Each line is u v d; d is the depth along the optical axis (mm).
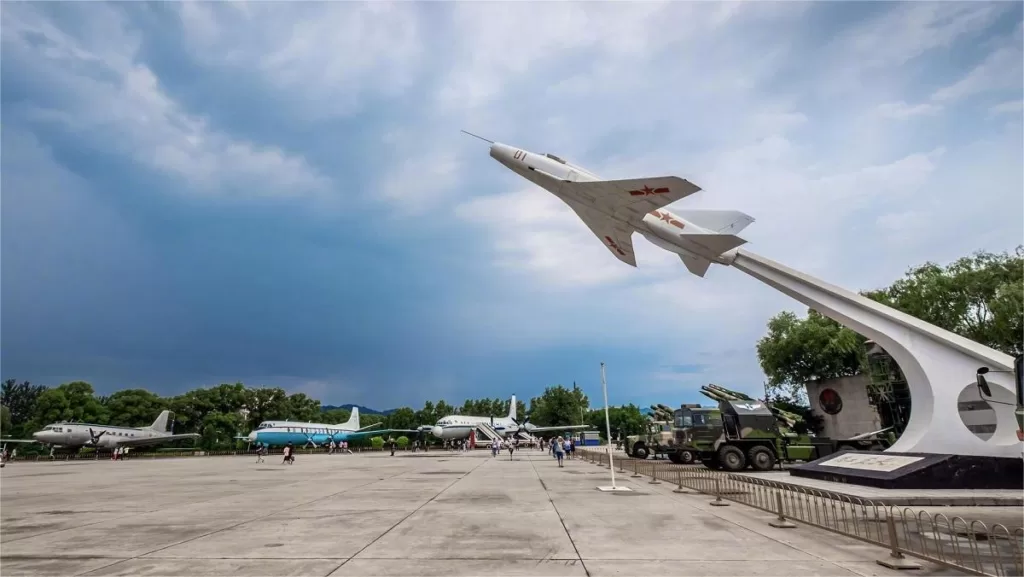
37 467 37969
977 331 31406
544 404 100438
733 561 7070
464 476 22656
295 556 7426
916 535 9070
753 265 19188
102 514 11836
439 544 8195
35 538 8930
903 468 14633
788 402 40812
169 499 14867
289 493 16234
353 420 88812
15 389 118500
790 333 40500
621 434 86688
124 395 77062
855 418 32812
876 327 16734
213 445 72438
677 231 20578
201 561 7176
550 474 23469
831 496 9219
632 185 20031
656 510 11867
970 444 14914
